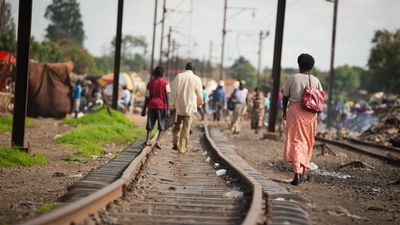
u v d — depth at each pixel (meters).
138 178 16.30
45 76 50.66
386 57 121.69
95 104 56.59
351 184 18.92
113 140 31.33
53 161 21.62
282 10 36.50
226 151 26.48
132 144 26.95
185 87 25.25
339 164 25.62
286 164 24.12
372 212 13.86
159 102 24.97
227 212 11.95
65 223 9.16
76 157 22.73
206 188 15.84
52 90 50.59
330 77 69.69
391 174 22.94
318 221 12.16
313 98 16.84
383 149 38.28
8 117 39.75
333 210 13.54
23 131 21.62
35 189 14.94
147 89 25.19
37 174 17.92
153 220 10.77
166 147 27.80
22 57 21.36
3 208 11.81
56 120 48.09
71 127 39.66
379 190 17.67
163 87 25.06
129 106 71.94
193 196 14.28
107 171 16.84
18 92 21.48
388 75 121.12
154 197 13.73
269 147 32.78
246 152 29.34
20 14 21.11
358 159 28.62
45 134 33.91
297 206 12.67
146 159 21.12
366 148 38.50
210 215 11.74
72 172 18.70
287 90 17.23
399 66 119.44
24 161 19.92
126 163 19.11
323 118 80.69
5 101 49.25
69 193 12.99
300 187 17.16
